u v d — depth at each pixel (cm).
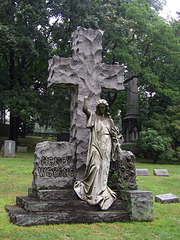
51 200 600
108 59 2259
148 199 626
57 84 706
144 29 2317
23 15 1892
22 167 1366
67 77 701
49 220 543
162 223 606
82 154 668
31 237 470
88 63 722
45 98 2400
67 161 660
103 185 618
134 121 2761
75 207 589
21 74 2227
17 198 663
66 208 582
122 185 673
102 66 739
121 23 2130
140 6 2420
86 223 564
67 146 666
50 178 635
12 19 2091
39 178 625
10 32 1864
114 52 2116
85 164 663
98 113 668
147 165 1980
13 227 513
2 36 1812
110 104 2506
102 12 2080
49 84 710
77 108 696
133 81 2767
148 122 2484
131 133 2770
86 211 588
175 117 2447
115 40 2147
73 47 759
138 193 618
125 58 2158
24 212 566
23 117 1966
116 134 667
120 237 504
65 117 2238
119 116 3400
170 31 2380
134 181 687
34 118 2105
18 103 2008
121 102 2966
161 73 2667
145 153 2581
